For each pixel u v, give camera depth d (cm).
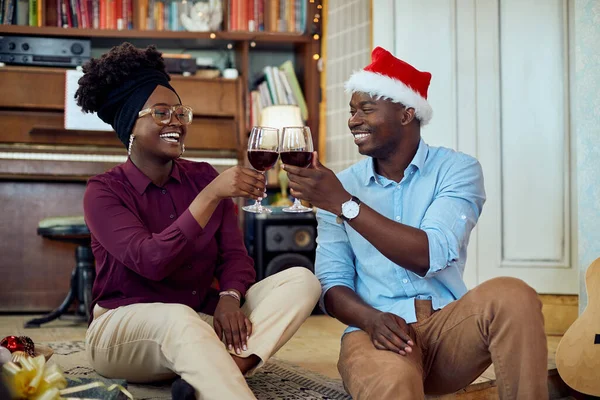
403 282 197
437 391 196
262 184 189
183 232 189
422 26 380
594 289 259
